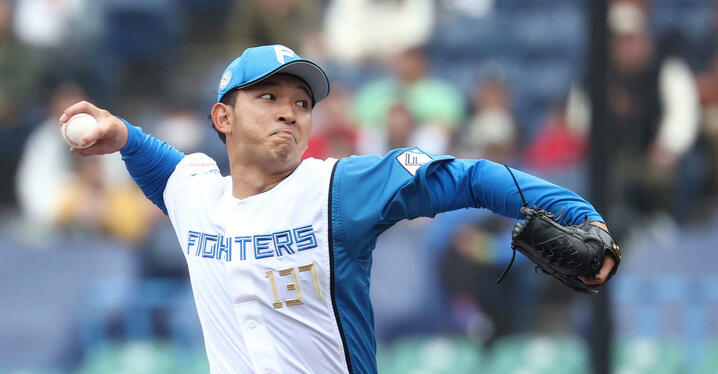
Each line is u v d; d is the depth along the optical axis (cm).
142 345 2630
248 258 1028
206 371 2472
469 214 2566
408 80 3222
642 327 2595
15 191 3625
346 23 3844
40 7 3691
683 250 2738
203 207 1090
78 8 3769
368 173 1005
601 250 941
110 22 4238
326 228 1003
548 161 3158
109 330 2688
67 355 2692
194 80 4306
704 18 3591
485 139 3038
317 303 1015
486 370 2505
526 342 2566
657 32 3347
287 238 1013
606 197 1833
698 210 3138
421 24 3859
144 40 4272
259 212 1034
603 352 1866
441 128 3119
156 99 4197
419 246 2709
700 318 2588
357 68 3703
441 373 2484
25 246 2872
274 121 1029
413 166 995
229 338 1056
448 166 1000
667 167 3008
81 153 1161
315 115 3042
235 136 1053
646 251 2759
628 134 3011
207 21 4538
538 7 3912
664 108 3047
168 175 1192
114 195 3127
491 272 2552
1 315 2755
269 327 1030
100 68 3919
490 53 3838
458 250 2561
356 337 1032
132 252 2831
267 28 3409
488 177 980
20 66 3622
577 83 3162
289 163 1038
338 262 1006
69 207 3161
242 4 3688
